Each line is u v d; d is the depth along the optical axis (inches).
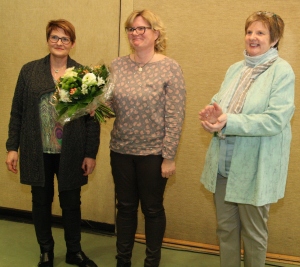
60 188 81.9
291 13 90.4
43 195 84.4
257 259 69.7
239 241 74.9
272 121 60.6
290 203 96.9
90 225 114.7
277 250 99.5
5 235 107.7
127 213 83.5
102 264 92.0
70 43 81.3
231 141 68.0
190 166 103.1
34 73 80.7
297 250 98.0
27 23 110.3
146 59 77.3
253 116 61.7
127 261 86.5
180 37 98.9
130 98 75.0
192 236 105.7
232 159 65.9
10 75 114.7
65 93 69.8
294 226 97.4
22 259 93.4
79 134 82.8
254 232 68.7
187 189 104.3
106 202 112.0
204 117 64.6
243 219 69.4
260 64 66.2
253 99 64.0
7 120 117.1
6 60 114.2
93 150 85.8
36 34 110.2
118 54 104.6
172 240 106.3
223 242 74.9
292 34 91.1
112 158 81.6
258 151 64.1
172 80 74.9
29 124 80.1
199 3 96.1
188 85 100.3
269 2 91.4
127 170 79.8
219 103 69.9
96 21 104.7
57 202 116.9
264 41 64.8
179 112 75.5
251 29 65.9
